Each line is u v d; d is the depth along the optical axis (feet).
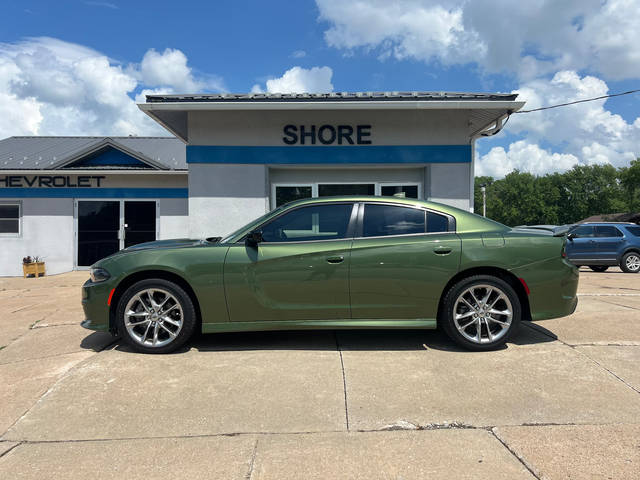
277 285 13.70
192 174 28.12
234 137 28.22
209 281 13.67
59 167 43.16
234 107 26.14
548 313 13.76
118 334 14.97
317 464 8.07
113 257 14.23
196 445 8.80
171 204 44.27
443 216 14.37
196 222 28.22
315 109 26.14
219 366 12.77
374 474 7.74
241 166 28.30
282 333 16.25
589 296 23.95
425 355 13.55
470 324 13.74
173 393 11.09
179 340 13.71
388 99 26.30
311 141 28.37
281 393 11.04
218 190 28.25
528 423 9.46
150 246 15.25
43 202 43.68
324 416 9.90
